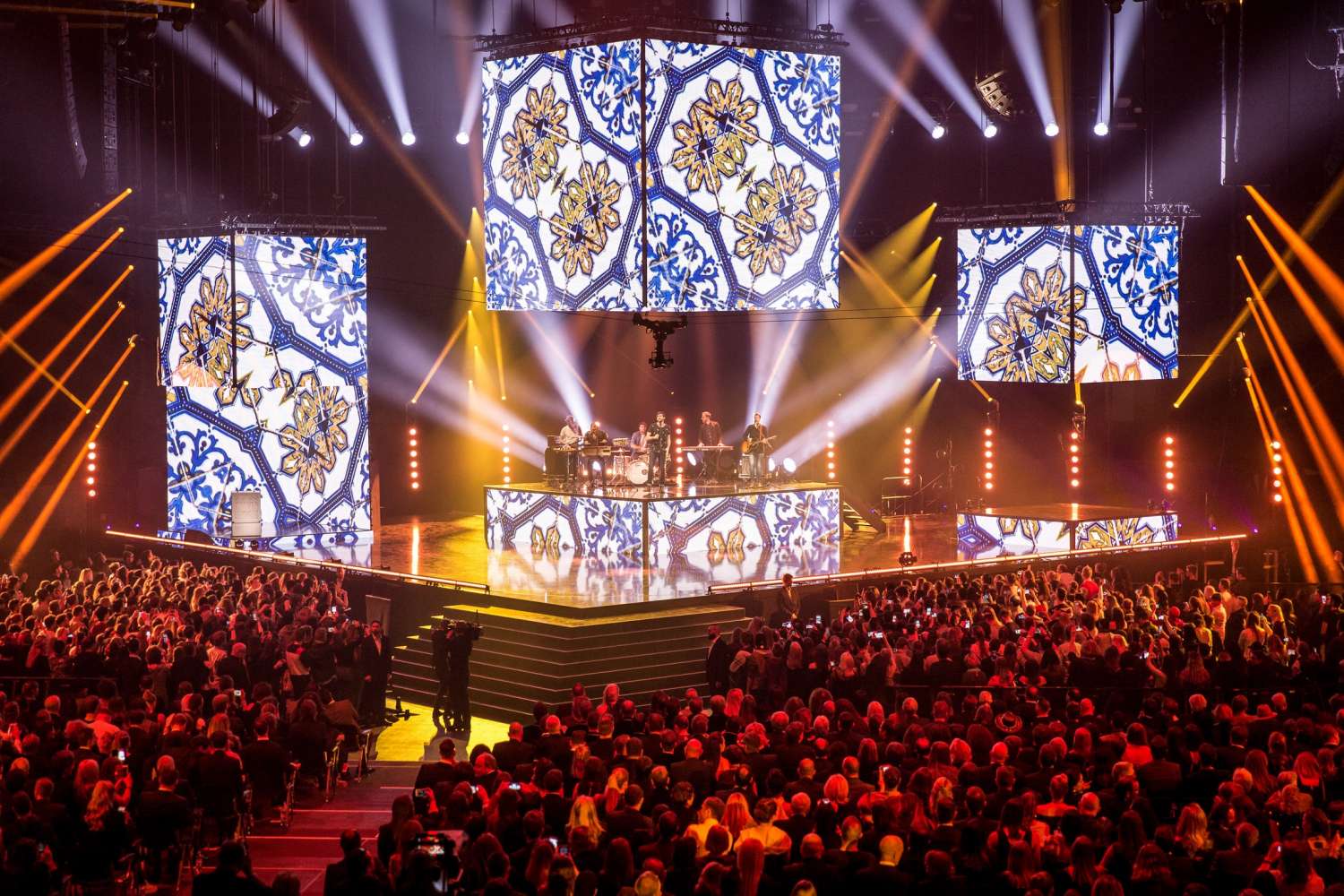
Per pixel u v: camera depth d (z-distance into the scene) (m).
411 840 11.22
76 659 18.75
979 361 30.80
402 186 34.47
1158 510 31.09
